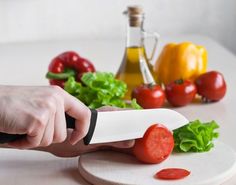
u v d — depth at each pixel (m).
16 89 0.98
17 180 1.12
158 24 2.82
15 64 2.06
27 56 2.19
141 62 1.61
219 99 1.61
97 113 1.10
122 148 1.19
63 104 0.99
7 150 1.27
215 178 1.09
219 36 2.87
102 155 1.19
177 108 1.58
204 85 1.60
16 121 0.93
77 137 1.05
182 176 1.08
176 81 1.59
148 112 1.17
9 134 0.97
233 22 2.86
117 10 2.78
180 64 1.70
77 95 1.51
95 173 1.11
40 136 0.95
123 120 1.13
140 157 1.15
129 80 1.60
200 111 1.54
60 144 1.21
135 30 1.60
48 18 2.76
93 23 2.79
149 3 2.79
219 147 1.22
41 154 1.25
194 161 1.16
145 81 1.60
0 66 2.04
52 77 1.74
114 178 1.09
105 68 1.95
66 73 1.76
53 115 0.96
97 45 2.36
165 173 1.09
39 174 1.15
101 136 1.10
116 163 1.16
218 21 2.85
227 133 1.35
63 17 2.77
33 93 0.97
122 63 1.63
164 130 1.14
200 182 1.07
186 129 1.20
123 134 1.12
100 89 1.47
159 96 1.53
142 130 1.14
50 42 2.45
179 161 1.16
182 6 2.81
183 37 2.51
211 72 1.62
